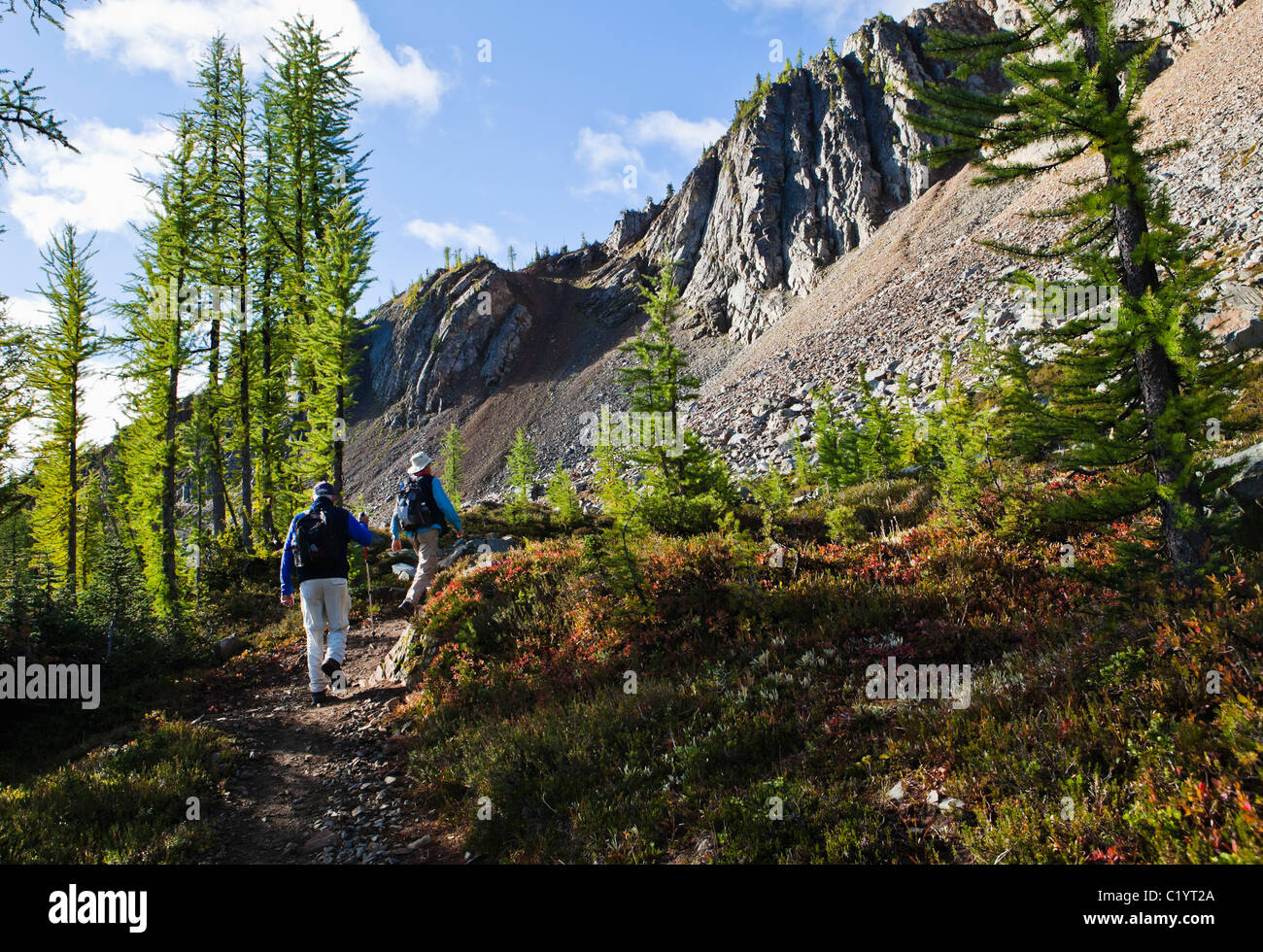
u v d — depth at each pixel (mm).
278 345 23375
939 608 7059
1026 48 6496
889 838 4000
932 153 6926
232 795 6332
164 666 11109
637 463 17469
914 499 12594
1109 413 6203
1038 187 64125
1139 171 5770
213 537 23328
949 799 4227
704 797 4914
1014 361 6898
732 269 131500
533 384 149750
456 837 5344
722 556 8922
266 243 22781
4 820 5348
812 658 6500
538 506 30484
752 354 94875
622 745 5914
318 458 18172
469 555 16828
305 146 23062
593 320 171250
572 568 9844
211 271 21828
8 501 20188
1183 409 5535
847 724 5320
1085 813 3670
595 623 8297
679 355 17500
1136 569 6047
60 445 25938
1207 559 5629
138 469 26297
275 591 18422
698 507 14344
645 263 177000
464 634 8914
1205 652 4465
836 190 113438
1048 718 4551
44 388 24453
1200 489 5770
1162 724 4113
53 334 25031
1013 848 3643
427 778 6391
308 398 20266
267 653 12125
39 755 7590
